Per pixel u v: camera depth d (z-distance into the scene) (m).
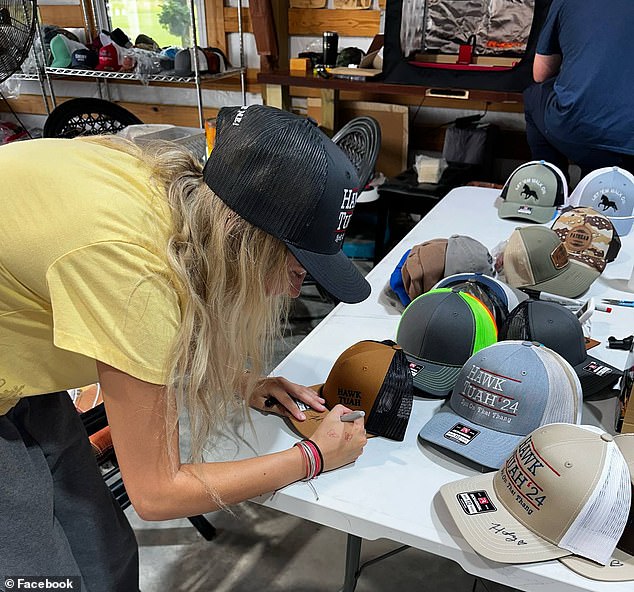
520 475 0.81
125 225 0.68
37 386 0.82
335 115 3.63
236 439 1.00
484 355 0.99
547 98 2.43
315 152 0.73
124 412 0.72
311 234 0.74
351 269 0.82
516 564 0.76
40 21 4.08
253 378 0.93
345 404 1.03
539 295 1.47
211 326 0.76
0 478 0.82
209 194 0.74
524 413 0.93
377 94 3.65
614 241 1.59
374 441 1.00
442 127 3.61
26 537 0.85
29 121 4.57
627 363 1.10
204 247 0.73
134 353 0.68
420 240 1.83
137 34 3.98
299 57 3.42
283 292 0.82
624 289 1.56
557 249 1.48
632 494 0.77
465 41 2.89
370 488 0.90
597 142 2.26
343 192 0.76
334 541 1.70
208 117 4.07
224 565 1.62
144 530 1.73
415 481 0.91
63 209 0.68
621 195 1.87
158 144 0.84
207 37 3.83
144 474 0.75
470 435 0.95
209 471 0.81
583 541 0.75
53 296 0.68
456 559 0.81
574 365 1.13
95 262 0.66
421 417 1.06
